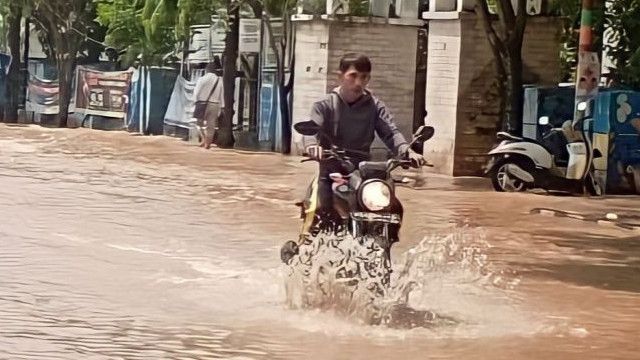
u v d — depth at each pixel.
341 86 9.20
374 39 27.92
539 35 26.08
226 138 31.00
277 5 28.98
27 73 42.16
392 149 9.15
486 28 23.81
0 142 29.08
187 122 34.28
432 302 9.73
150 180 20.12
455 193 20.53
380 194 8.73
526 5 23.70
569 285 11.07
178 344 7.77
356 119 9.16
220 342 7.88
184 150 29.02
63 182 18.91
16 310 8.64
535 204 18.89
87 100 39.62
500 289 10.60
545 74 26.17
